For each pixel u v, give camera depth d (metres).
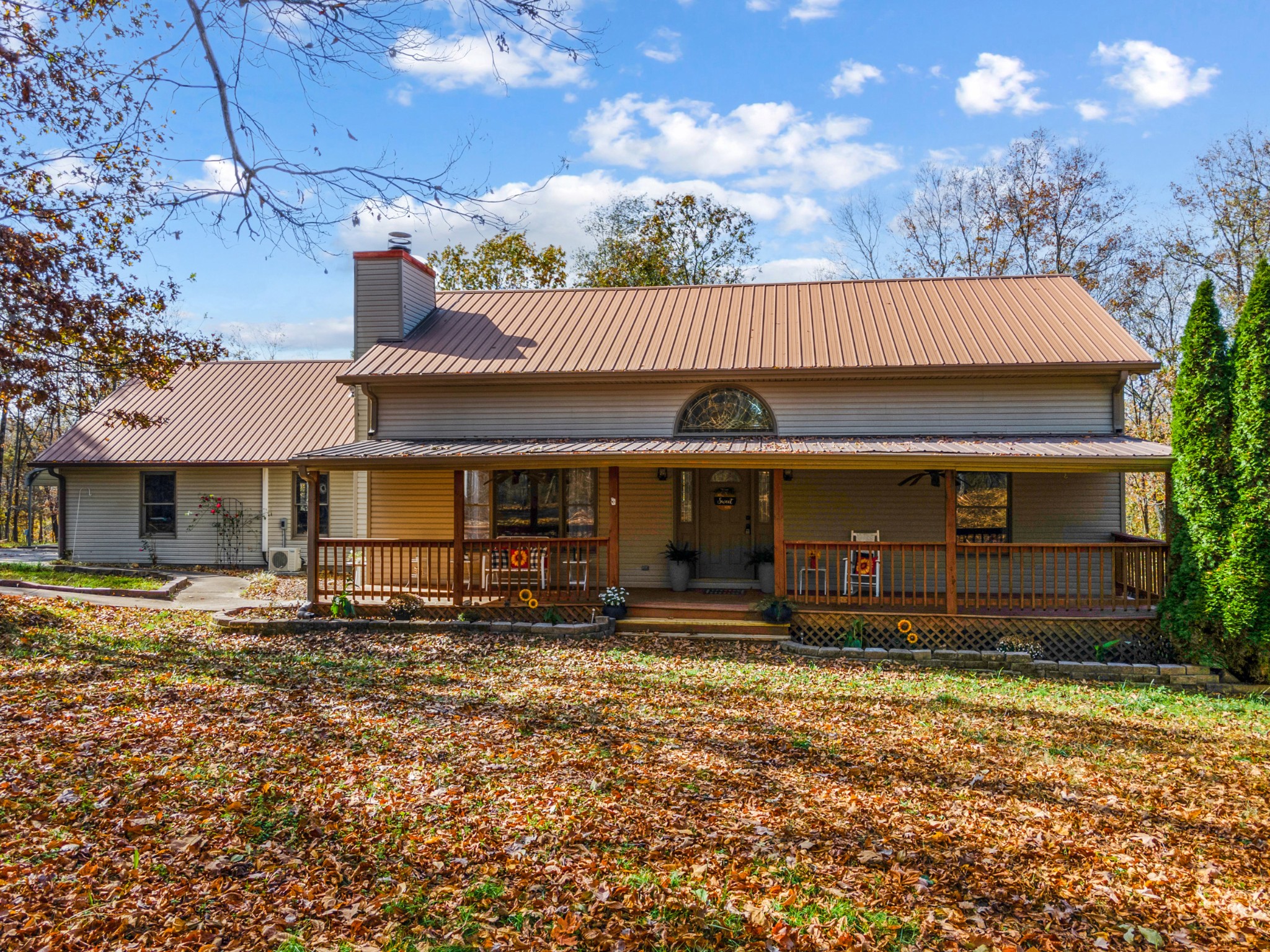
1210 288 12.12
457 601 13.99
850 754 8.05
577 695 9.89
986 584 14.84
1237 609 11.52
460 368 15.64
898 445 13.60
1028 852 6.05
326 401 23.83
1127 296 31.66
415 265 18.03
